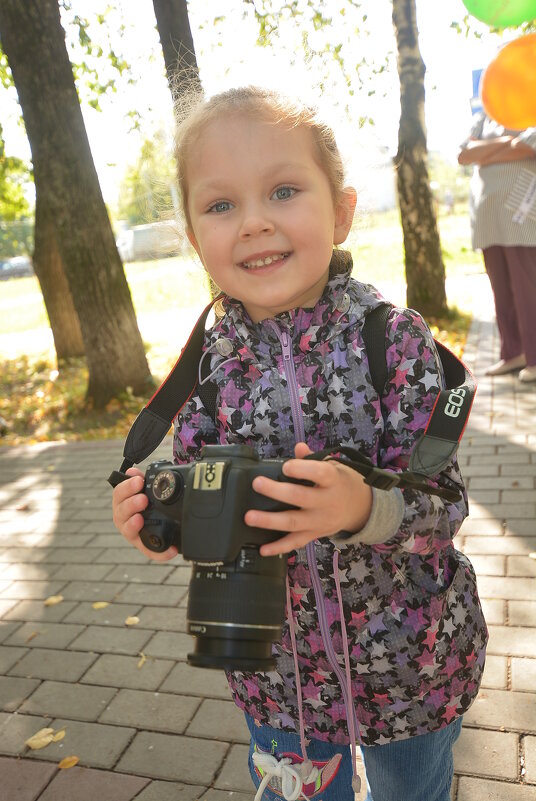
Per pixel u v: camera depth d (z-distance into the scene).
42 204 9.34
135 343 7.46
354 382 1.26
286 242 1.21
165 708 2.72
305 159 1.23
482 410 5.29
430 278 8.38
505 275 5.71
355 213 1.45
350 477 1.05
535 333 5.59
